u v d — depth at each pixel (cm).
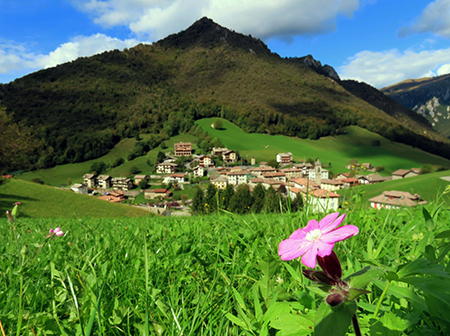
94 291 168
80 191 13700
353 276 94
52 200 4119
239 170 15825
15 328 151
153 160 18488
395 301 148
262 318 138
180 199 12925
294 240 82
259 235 317
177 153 19250
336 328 81
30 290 200
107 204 4369
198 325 145
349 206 360
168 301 176
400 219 386
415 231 295
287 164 16888
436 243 190
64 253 319
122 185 14962
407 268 96
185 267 241
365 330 121
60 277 187
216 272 218
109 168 17512
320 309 86
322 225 81
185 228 417
